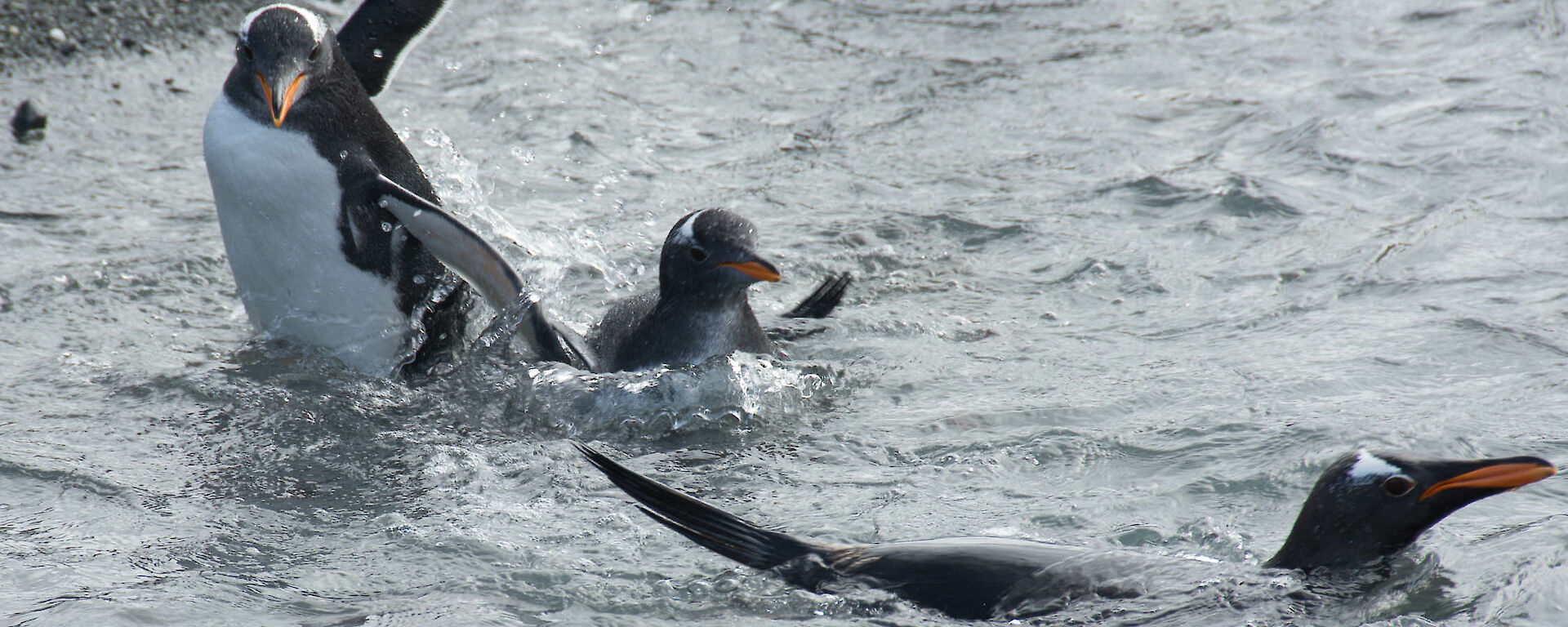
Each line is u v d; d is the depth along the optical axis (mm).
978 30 24375
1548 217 13734
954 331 11969
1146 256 13562
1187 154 17172
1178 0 25922
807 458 9258
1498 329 10656
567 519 8117
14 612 6727
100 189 16219
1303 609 6305
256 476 9023
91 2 22656
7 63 20609
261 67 10797
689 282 10961
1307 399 9484
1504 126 17203
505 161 17625
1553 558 6734
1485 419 8875
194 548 7730
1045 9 25703
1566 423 8711
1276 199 14906
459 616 6672
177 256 13844
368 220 11195
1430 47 21750
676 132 19062
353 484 8891
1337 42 22438
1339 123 17766
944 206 15672
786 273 13727
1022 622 6219
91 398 10414
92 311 12391
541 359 10984
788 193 16344
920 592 6469
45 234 14438
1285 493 7973
